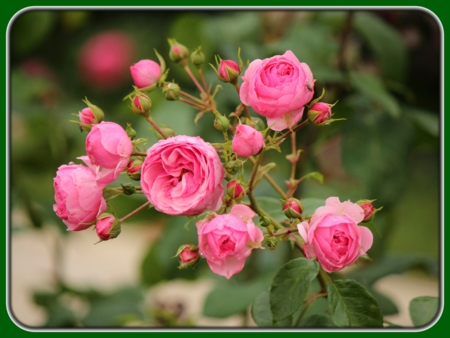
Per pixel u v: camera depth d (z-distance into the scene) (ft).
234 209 4.00
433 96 5.20
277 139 4.07
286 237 4.12
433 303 4.27
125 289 5.31
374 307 4.08
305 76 4.04
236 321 5.18
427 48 5.19
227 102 4.86
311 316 4.29
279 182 4.99
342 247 3.98
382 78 4.94
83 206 4.03
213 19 5.33
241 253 3.98
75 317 5.22
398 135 4.87
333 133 5.05
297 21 5.21
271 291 4.05
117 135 4.00
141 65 4.26
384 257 4.97
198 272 5.14
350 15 4.92
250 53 4.98
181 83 5.28
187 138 3.96
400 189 4.85
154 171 3.97
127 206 5.37
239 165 4.01
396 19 5.17
